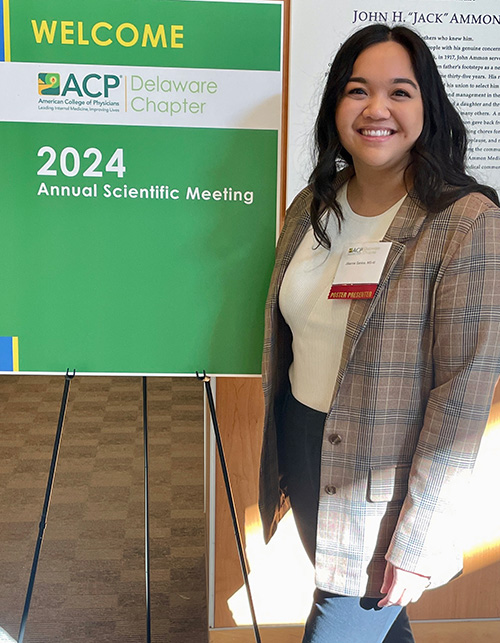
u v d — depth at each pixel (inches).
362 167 58.9
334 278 58.1
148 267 70.4
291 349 67.6
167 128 67.7
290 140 76.8
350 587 60.0
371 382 56.1
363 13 73.1
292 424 63.6
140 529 128.6
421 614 96.5
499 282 50.9
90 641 96.7
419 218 54.9
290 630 95.9
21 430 176.9
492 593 95.5
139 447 168.4
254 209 69.5
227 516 93.1
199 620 101.6
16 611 103.5
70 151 67.9
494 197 56.0
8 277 70.3
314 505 62.4
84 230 69.4
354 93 56.5
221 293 71.1
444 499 54.1
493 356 51.5
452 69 74.2
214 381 88.9
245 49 66.5
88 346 71.9
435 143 56.1
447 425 53.0
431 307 54.0
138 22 65.7
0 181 68.4
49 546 122.0
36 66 66.2
